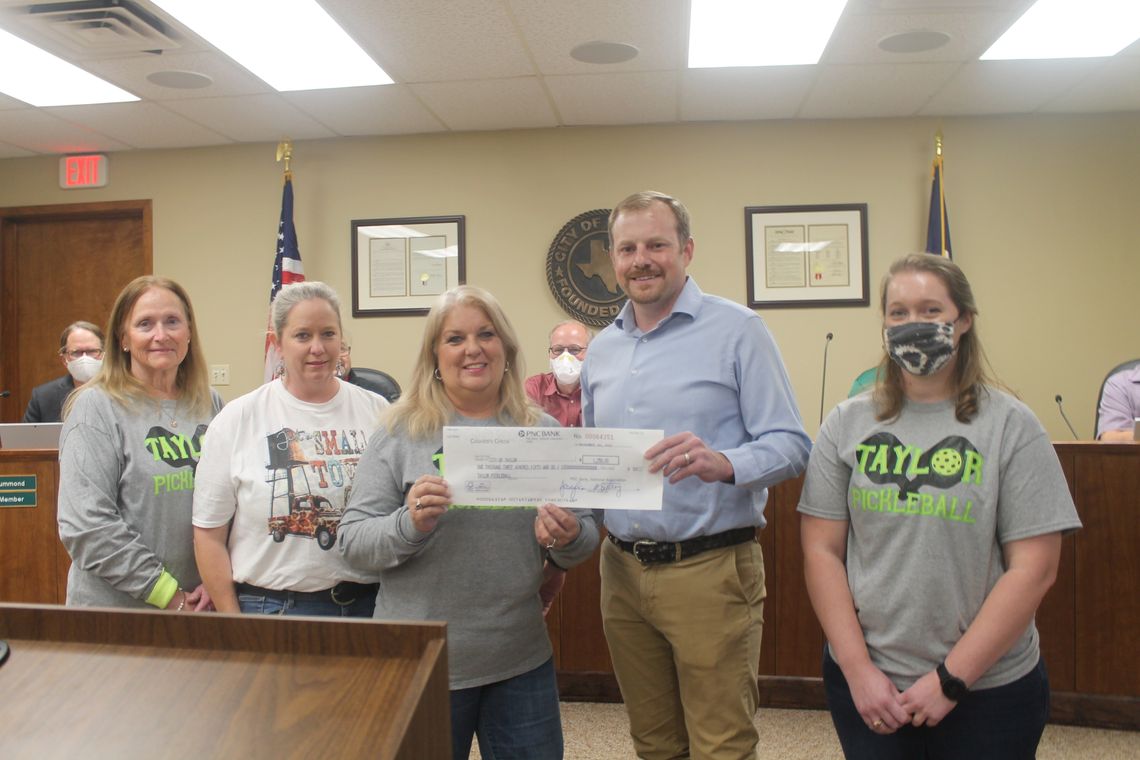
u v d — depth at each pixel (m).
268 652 0.74
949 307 1.29
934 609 1.25
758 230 4.16
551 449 1.36
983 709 1.25
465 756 1.37
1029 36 3.17
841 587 1.36
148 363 1.65
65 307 4.65
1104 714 2.41
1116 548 2.40
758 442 1.49
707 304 1.63
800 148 4.15
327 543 1.51
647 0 2.85
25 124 4.08
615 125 4.23
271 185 4.45
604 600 1.71
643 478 1.36
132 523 1.58
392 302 4.34
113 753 0.62
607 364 1.72
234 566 1.53
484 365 1.42
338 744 0.62
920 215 4.11
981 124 4.09
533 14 2.95
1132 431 2.94
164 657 0.73
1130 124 4.04
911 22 3.02
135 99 3.76
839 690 1.37
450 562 1.37
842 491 1.39
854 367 4.12
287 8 2.93
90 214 4.60
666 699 1.67
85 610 0.77
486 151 4.30
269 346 4.05
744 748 1.53
